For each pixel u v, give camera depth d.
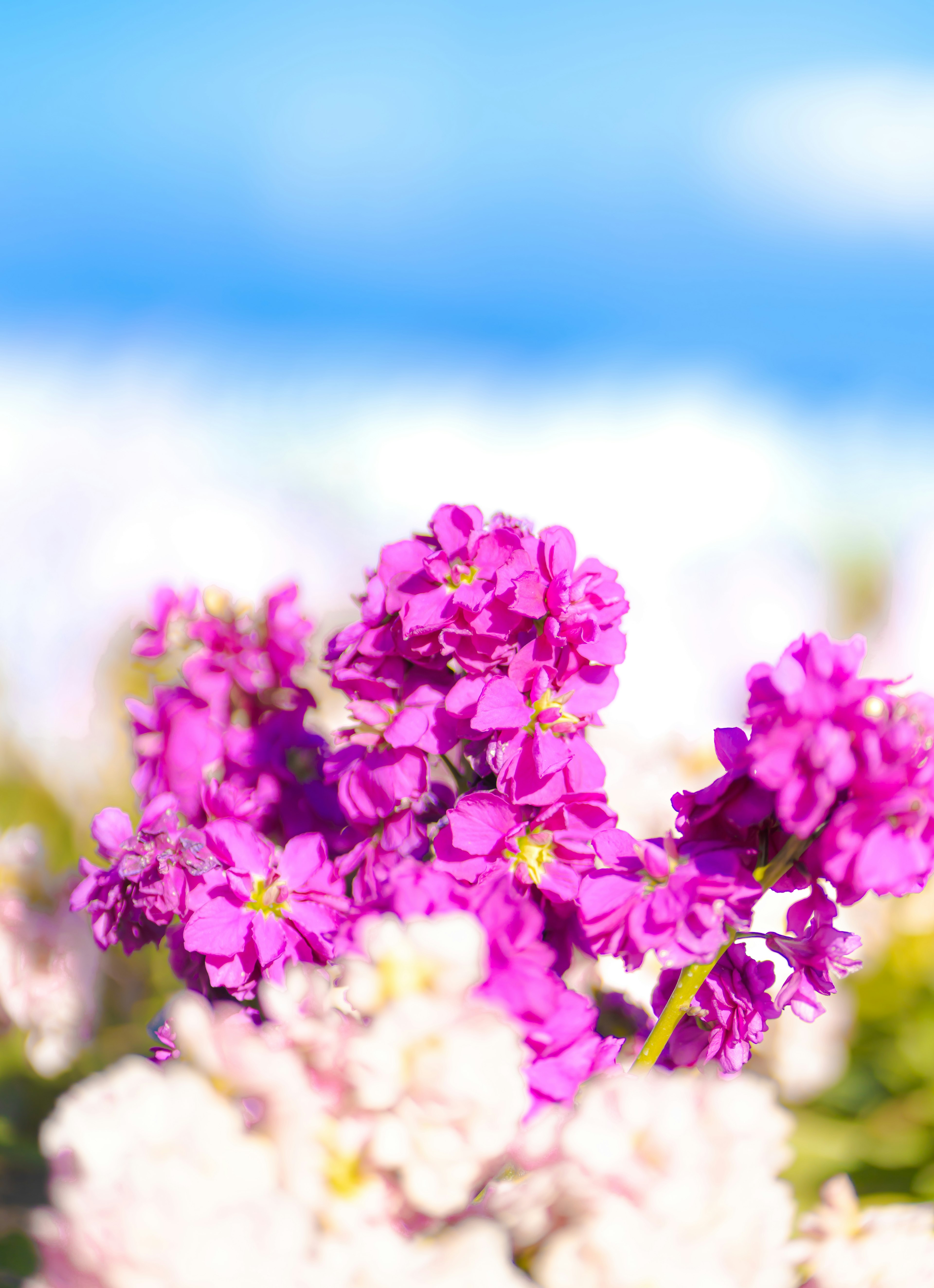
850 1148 0.78
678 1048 0.59
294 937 0.57
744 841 0.56
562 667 0.58
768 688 0.55
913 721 0.54
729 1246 0.51
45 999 0.71
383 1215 0.51
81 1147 0.50
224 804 0.60
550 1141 0.52
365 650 0.59
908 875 0.53
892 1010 0.93
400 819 0.58
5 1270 0.56
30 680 1.17
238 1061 0.51
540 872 0.57
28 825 0.95
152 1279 0.49
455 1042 0.51
